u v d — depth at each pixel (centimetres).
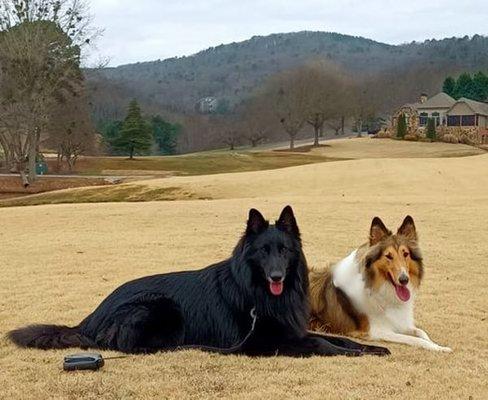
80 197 3662
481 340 723
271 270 610
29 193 4828
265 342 630
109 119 11500
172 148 12138
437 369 589
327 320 738
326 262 1223
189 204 2389
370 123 12812
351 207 2164
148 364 594
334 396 509
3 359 621
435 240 1494
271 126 11344
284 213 645
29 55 5019
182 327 652
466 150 8619
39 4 5209
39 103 5119
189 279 675
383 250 684
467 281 1061
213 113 14950
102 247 1433
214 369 582
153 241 1516
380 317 704
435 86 14612
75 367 579
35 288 1000
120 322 642
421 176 3662
